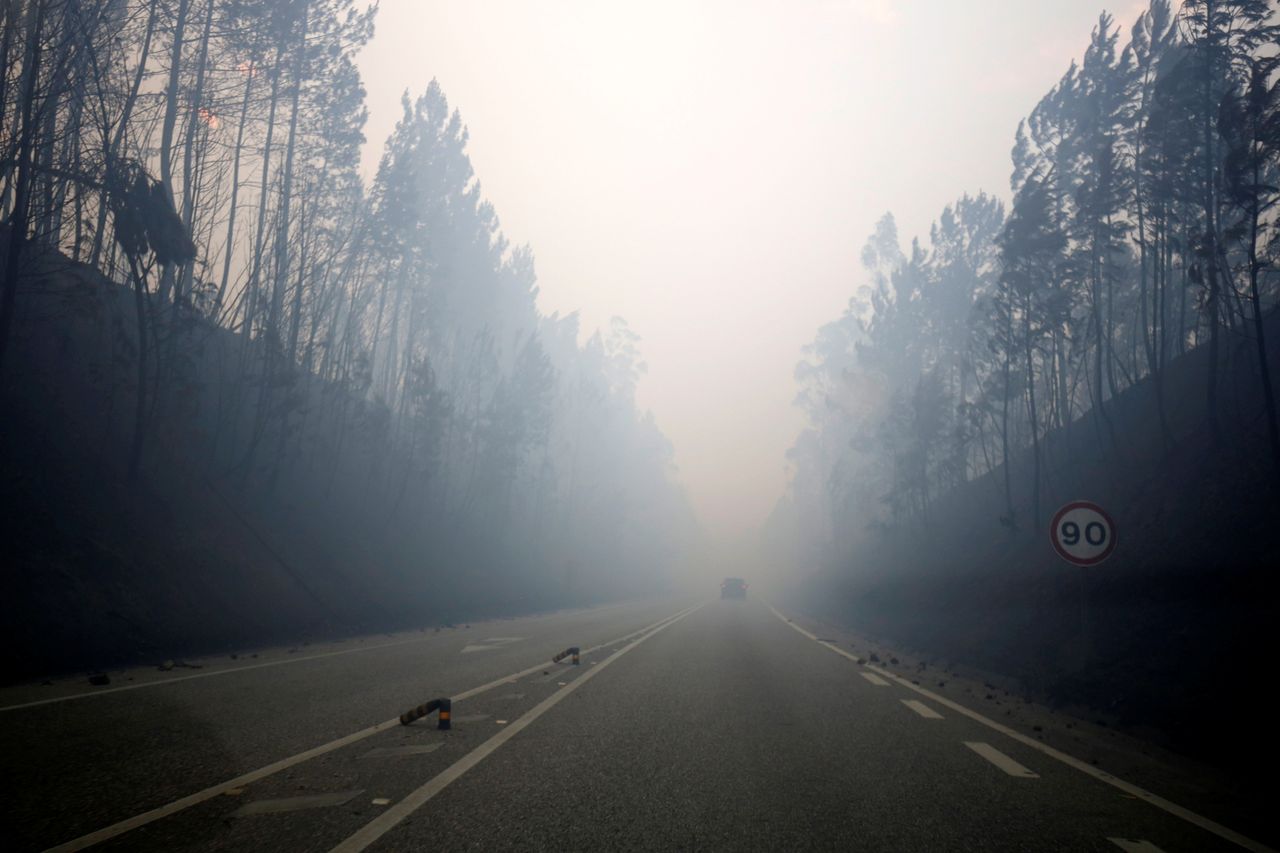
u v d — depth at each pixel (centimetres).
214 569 1853
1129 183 2444
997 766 641
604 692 1008
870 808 509
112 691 913
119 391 2144
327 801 495
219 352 2733
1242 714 776
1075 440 2995
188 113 2578
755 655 1582
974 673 1530
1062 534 1095
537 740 700
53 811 457
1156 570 1405
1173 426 2236
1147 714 891
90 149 1948
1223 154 2181
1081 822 488
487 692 987
